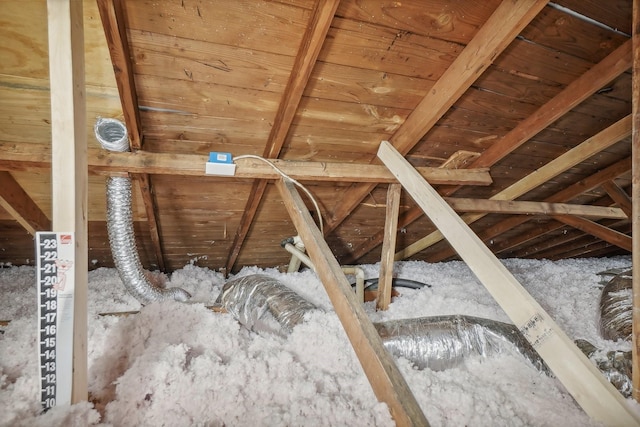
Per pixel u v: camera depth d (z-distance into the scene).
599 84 1.44
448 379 1.26
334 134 1.61
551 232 3.38
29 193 1.67
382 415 0.92
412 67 1.34
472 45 1.26
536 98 1.59
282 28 1.11
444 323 1.42
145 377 1.16
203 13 1.04
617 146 2.13
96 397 1.14
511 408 1.13
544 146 1.96
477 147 1.87
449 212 1.40
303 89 1.28
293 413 1.06
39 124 1.28
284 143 1.60
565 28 1.29
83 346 0.86
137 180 1.62
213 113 1.37
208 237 2.30
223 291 1.87
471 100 1.55
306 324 1.45
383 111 1.53
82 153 0.81
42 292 0.76
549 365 1.03
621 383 1.16
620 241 2.63
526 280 2.87
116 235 1.53
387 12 1.13
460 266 3.21
